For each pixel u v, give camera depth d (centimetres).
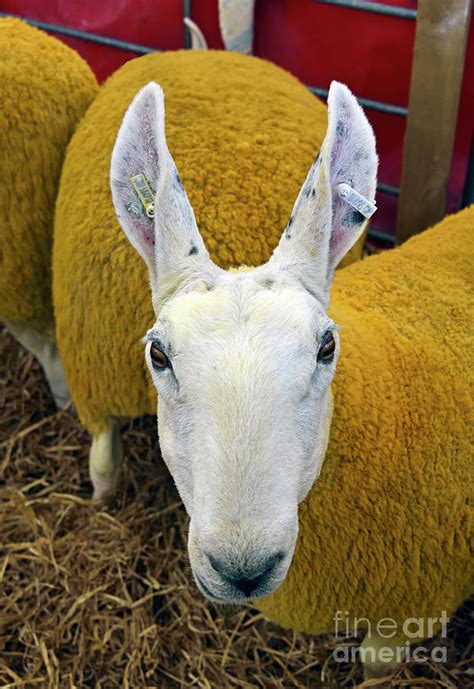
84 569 102
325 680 91
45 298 109
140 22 141
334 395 68
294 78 109
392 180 131
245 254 85
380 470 69
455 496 71
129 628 96
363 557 72
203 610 98
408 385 72
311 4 125
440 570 73
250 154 88
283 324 54
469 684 89
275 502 51
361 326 74
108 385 92
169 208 61
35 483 114
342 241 64
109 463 103
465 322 77
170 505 110
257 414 52
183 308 56
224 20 125
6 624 97
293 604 76
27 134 99
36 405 125
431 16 98
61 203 95
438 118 104
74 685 92
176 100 92
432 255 85
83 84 104
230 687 91
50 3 148
